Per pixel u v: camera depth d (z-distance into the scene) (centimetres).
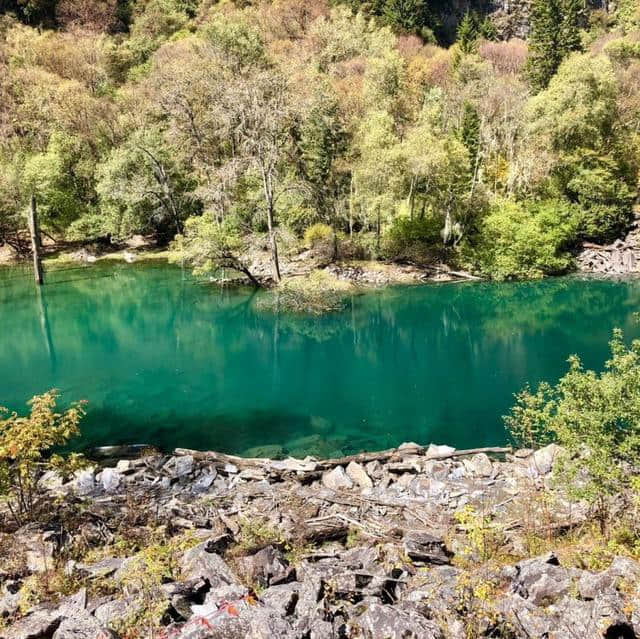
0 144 5138
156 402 1945
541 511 987
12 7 7462
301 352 2630
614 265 4397
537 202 4566
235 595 598
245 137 3959
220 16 7519
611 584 592
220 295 3716
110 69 6775
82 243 5216
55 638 527
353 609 609
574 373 894
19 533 849
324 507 1117
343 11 7806
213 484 1295
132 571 682
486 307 3459
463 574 650
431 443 1572
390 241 4300
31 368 2344
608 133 4791
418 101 5694
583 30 8338
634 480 776
